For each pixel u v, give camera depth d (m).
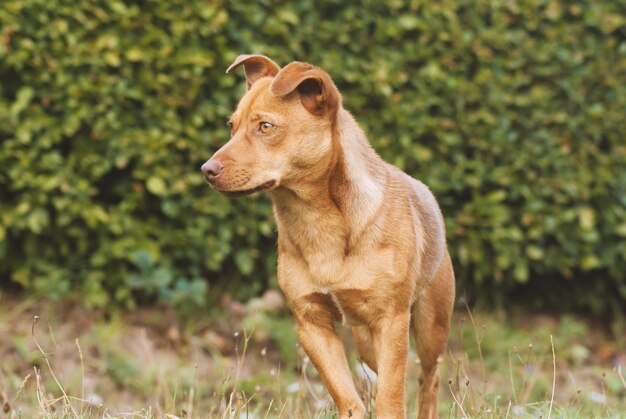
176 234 8.52
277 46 8.49
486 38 8.89
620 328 9.59
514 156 9.05
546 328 9.38
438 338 5.71
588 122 9.13
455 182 8.95
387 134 8.80
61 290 8.27
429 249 5.49
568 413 5.87
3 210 8.07
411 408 7.30
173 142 8.34
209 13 8.25
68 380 7.51
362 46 8.69
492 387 8.14
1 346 7.73
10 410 5.41
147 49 8.19
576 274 9.70
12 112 7.84
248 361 8.25
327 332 5.21
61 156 8.12
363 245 5.03
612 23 9.05
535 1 9.00
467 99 8.90
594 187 9.23
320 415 5.68
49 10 7.90
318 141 4.99
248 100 5.06
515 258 9.13
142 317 8.52
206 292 8.80
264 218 8.74
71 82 8.00
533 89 9.06
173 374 7.80
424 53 8.77
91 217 8.13
